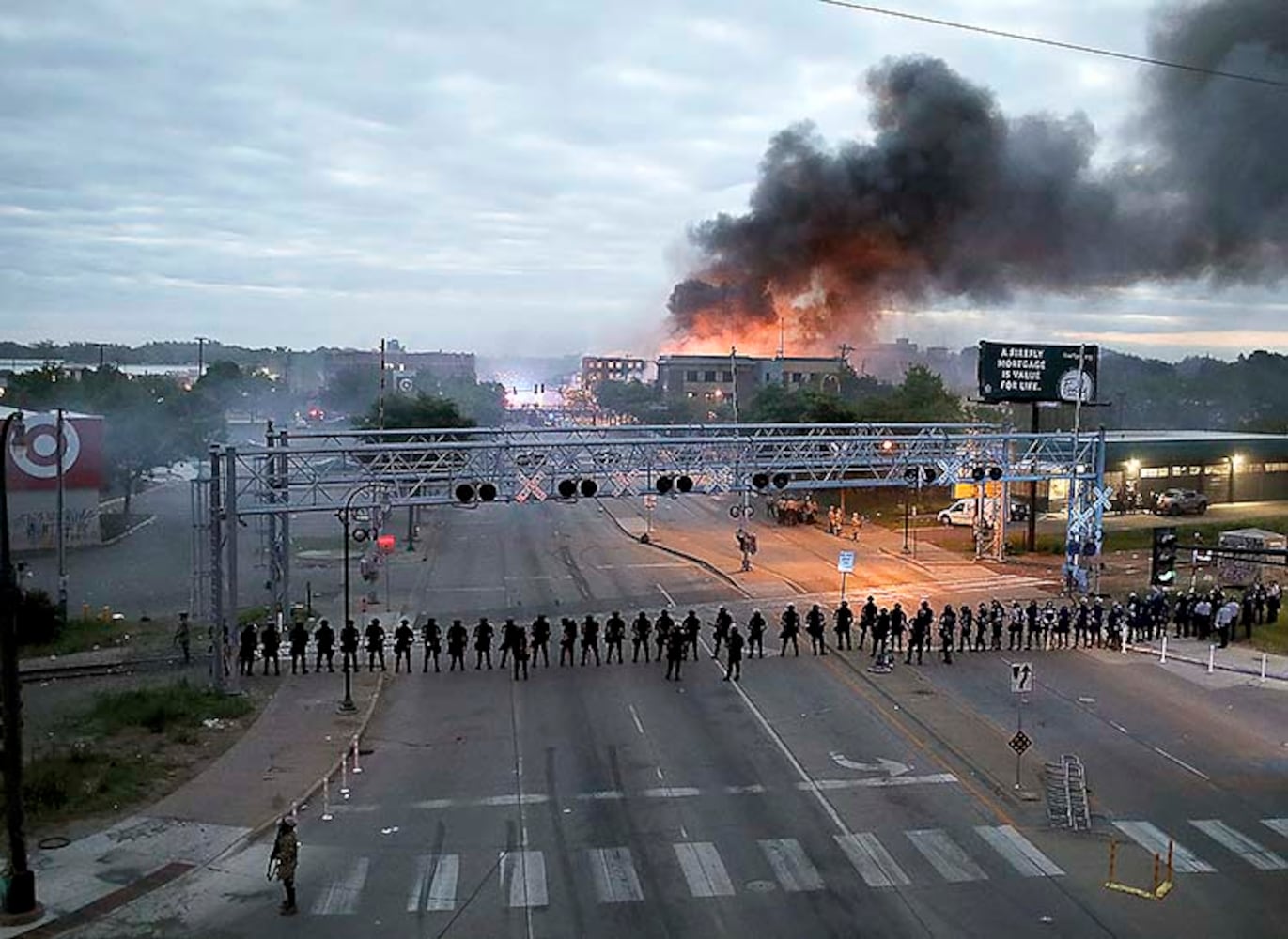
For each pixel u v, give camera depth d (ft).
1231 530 202.28
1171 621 133.18
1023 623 123.54
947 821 70.23
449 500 121.19
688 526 228.84
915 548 191.01
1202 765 80.89
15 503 189.88
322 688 102.12
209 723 90.22
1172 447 240.32
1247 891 59.67
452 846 66.23
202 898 58.90
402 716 94.32
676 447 134.41
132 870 61.98
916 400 288.92
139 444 261.85
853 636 126.21
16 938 53.78
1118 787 76.23
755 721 92.48
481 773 79.61
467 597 149.38
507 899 59.06
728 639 107.34
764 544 200.03
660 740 87.40
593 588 156.66
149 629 126.41
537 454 126.31
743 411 364.58
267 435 135.74
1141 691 102.12
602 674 109.09
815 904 58.23
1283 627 130.82
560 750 84.94
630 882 61.16
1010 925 55.67
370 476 119.96
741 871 62.54
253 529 221.46
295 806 71.82
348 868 63.00
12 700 56.90
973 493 199.41
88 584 157.38
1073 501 159.43
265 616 132.05
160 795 73.51
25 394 294.87
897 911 57.41
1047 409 311.27
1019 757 76.07
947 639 113.60
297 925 55.88
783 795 74.95
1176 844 66.23
